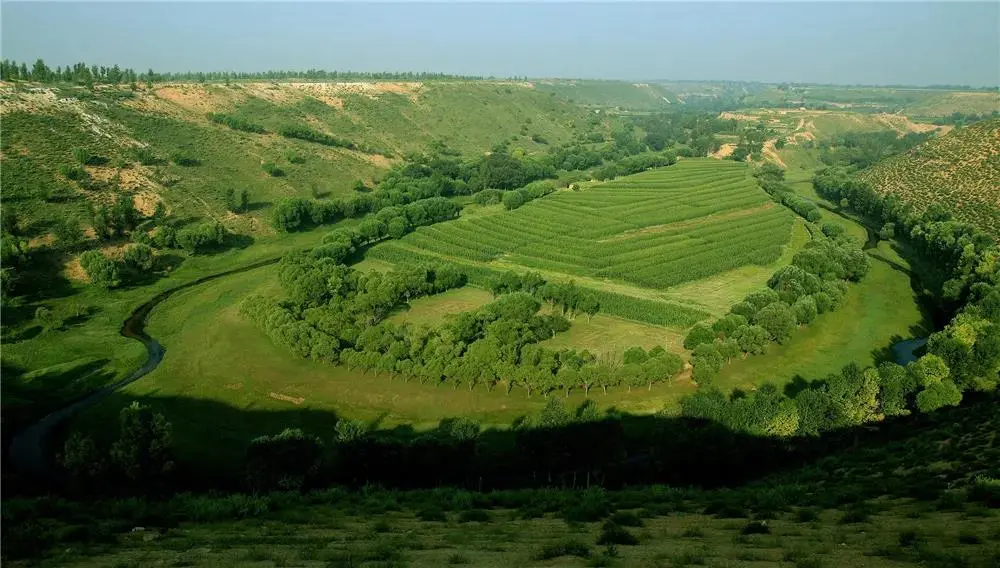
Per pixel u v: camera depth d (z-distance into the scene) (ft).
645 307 512.63
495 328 421.18
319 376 397.19
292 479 272.92
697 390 390.01
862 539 156.66
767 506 204.95
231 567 142.20
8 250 490.08
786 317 440.86
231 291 550.77
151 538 174.81
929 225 653.71
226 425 355.15
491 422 356.79
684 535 170.19
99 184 646.33
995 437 249.96
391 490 267.39
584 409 318.86
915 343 472.85
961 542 145.79
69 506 210.79
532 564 140.56
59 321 461.78
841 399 327.67
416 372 382.42
